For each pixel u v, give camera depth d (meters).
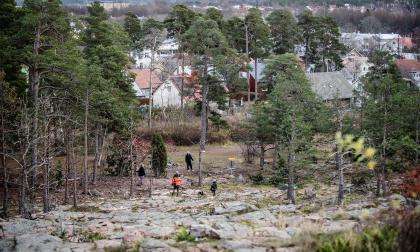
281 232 17.73
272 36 96.62
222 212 27.19
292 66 56.31
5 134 33.78
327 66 111.81
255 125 49.00
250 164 54.62
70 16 39.59
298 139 37.84
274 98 42.84
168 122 68.31
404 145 33.97
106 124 45.31
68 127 38.72
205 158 57.75
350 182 41.38
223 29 88.12
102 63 47.22
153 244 16.36
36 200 37.88
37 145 34.50
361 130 35.91
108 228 21.72
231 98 74.25
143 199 38.62
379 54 53.34
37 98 35.28
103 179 47.31
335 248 13.17
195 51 58.81
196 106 66.38
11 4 41.31
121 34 61.03
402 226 12.26
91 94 38.84
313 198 36.28
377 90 35.47
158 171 49.47
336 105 36.12
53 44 37.28
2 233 21.42
